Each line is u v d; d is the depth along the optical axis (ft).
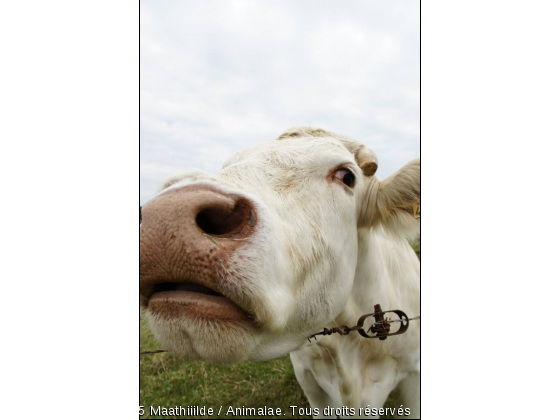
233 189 1.33
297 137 1.97
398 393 3.07
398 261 2.89
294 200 1.64
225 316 1.23
